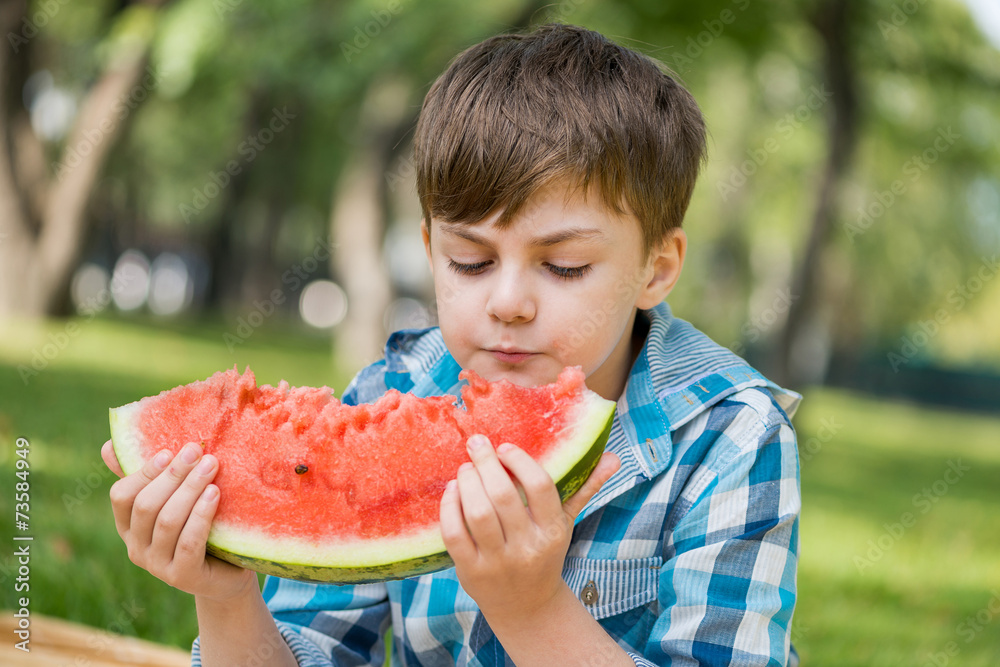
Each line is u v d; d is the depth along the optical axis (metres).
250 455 1.41
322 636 1.79
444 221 1.50
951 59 11.30
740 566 1.50
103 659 2.33
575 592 1.59
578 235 1.44
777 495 1.55
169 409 1.47
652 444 1.62
